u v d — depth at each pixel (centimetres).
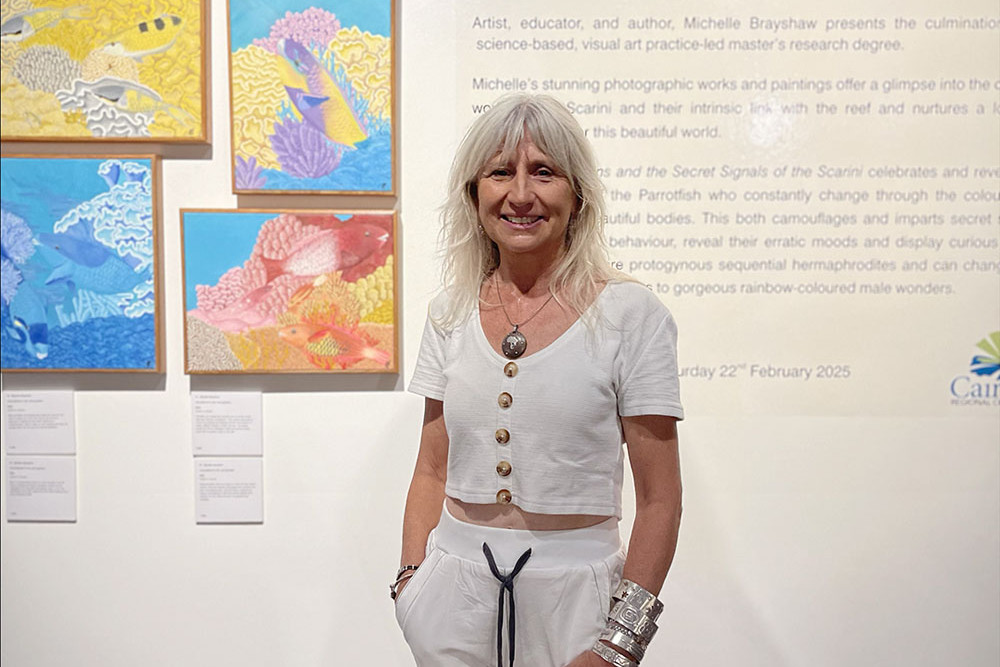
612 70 205
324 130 202
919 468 212
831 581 214
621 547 141
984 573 214
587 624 131
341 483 213
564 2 204
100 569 216
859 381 210
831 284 208
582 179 134
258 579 215
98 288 206
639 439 131
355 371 206
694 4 204
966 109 204
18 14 202
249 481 213
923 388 210
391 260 204
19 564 217
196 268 204
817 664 215
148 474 214
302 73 201
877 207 206
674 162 206
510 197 132
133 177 204
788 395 210
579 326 132
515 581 133
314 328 205
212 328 205
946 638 215
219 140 207
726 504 213
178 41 201
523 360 133
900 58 204
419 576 144
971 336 208
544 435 130
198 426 212
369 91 201
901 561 214
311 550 215
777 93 205
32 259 207
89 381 213
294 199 207
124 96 203
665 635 216
